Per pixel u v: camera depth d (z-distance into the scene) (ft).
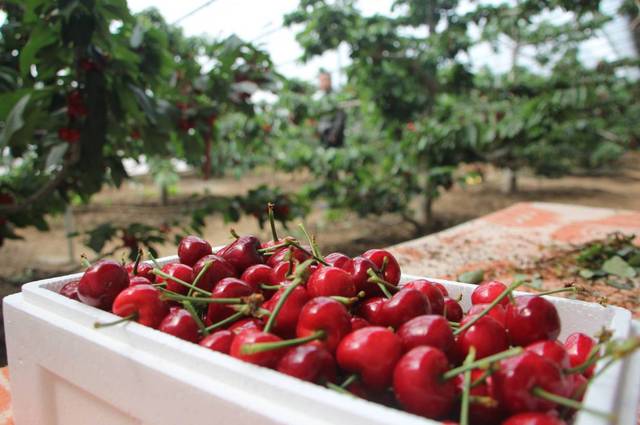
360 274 2.70
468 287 3.12
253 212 12.75
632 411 1.81
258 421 1.77
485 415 1.89
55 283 3.02
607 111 27.45
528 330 2.22
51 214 10.95
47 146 8.87
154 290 2.48
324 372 2.02
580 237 8.60
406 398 1.85
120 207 30.89
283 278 2.75
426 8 18.75
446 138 18.02
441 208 28.76
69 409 2.61
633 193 35.73
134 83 7.42
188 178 49.11
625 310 2.63
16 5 8.43
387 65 19.15
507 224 9.83
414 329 2.09
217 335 2.25
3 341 8.82
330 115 21.68
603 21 24.27
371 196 20.63
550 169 32.01
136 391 2.18
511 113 18.42
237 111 11.03
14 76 8.30
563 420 1.93
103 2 6.54
